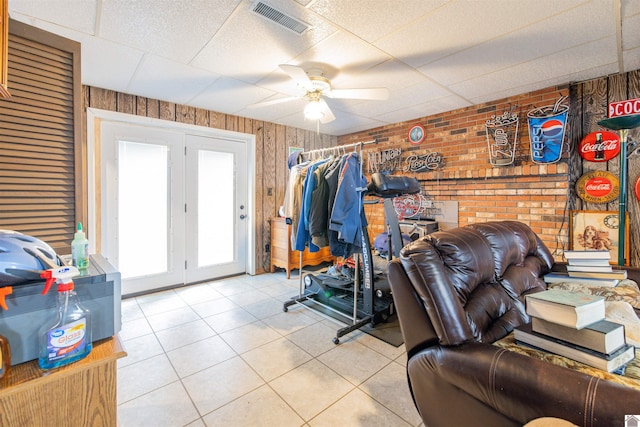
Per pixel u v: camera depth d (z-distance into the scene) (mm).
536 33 1933
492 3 1629
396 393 1707
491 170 3250
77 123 1242
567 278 1743
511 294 1500
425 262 1229
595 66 2418
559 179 2848
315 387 1760
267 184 4246
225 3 1616
